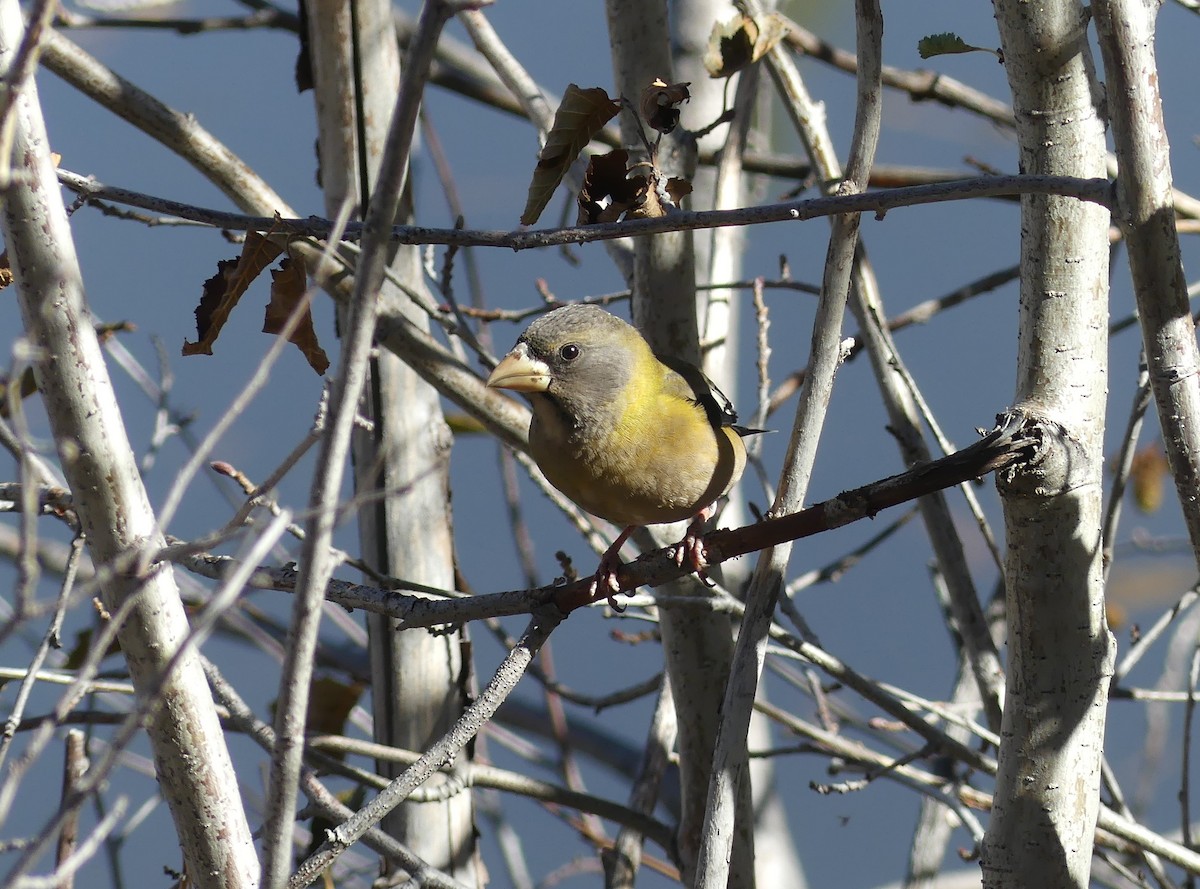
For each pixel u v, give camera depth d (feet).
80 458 19.58
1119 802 31.01
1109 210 20.26
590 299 34.60
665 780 41.39
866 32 21.98
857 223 22.29
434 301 34.65
